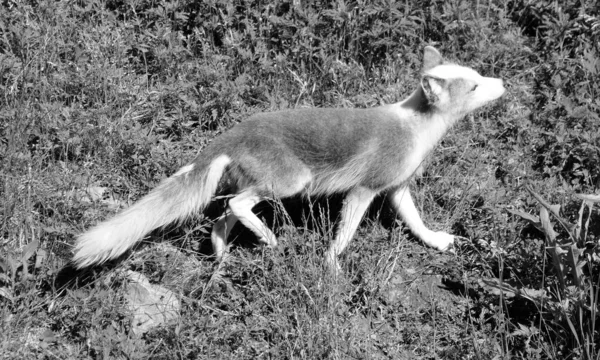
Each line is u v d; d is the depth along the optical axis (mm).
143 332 2180
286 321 2201
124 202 2432
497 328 2258
